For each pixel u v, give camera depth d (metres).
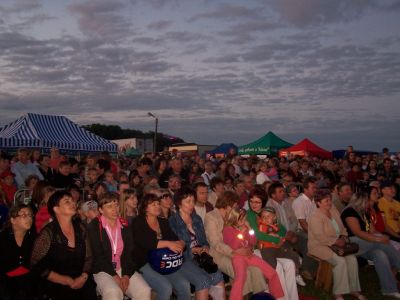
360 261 7.50
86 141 19.17
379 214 8.18
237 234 6.05
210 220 6.35
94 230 5.22
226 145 26.91
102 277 5.13
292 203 8.55
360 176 14.65
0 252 4.77
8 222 4.96
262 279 6.04
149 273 5.47
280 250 6.89
